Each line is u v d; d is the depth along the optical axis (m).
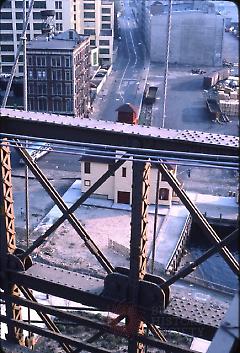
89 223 22.34
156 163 5.73
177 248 20.58
